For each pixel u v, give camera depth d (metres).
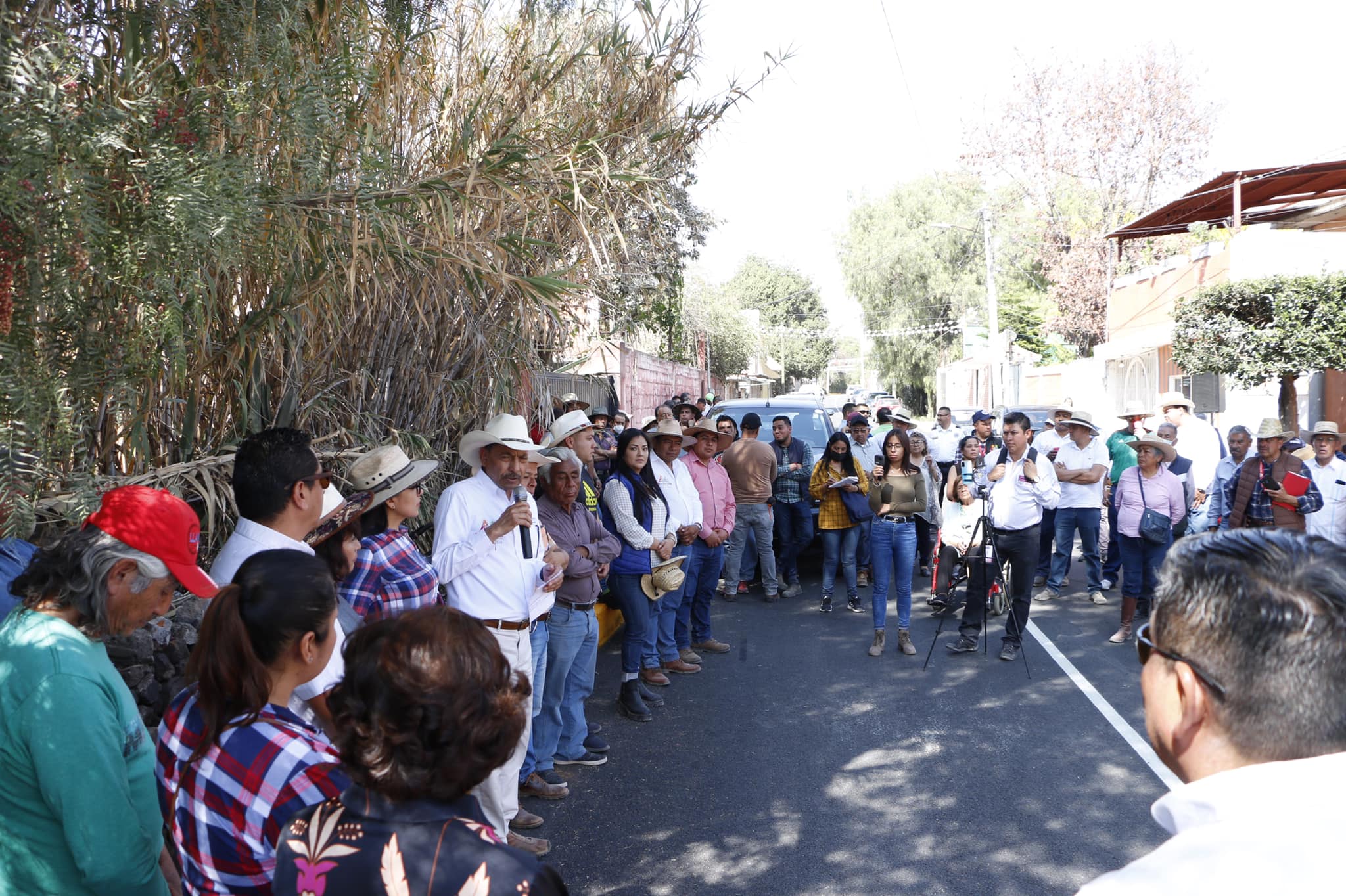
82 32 2.85
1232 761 1.21
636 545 6.12
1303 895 1.01
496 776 4.07
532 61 5.13
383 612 3.55
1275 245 16.92
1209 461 10.09
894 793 5.03
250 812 1.88
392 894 1.53
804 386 76.44
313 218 3.45
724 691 6.84
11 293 2.42
